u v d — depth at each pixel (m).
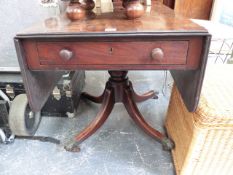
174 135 1.02
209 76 0.89
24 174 0.95
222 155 0.79
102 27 0.61
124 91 1.08
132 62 0.62
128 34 0.56
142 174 0.95
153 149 1.07
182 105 0.90
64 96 1.20
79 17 0.70
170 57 0.61
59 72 0.98
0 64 1.18
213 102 0.73
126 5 0.69
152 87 1.60
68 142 1.06
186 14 1.58
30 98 0.67
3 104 0.99
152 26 0.61
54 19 0.74
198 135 0.74
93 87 1.61
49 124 1.24
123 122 1.25
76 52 0.61
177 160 0.94
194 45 0.59
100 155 1.04
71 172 0.96
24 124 1.02
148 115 1.31
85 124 1.24
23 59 0.61
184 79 0.75
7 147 1.08
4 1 1.00
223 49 1.14
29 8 1.02
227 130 0.72
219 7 1.48
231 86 0.82
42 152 1.05
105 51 0.61
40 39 0.59
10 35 1.09
